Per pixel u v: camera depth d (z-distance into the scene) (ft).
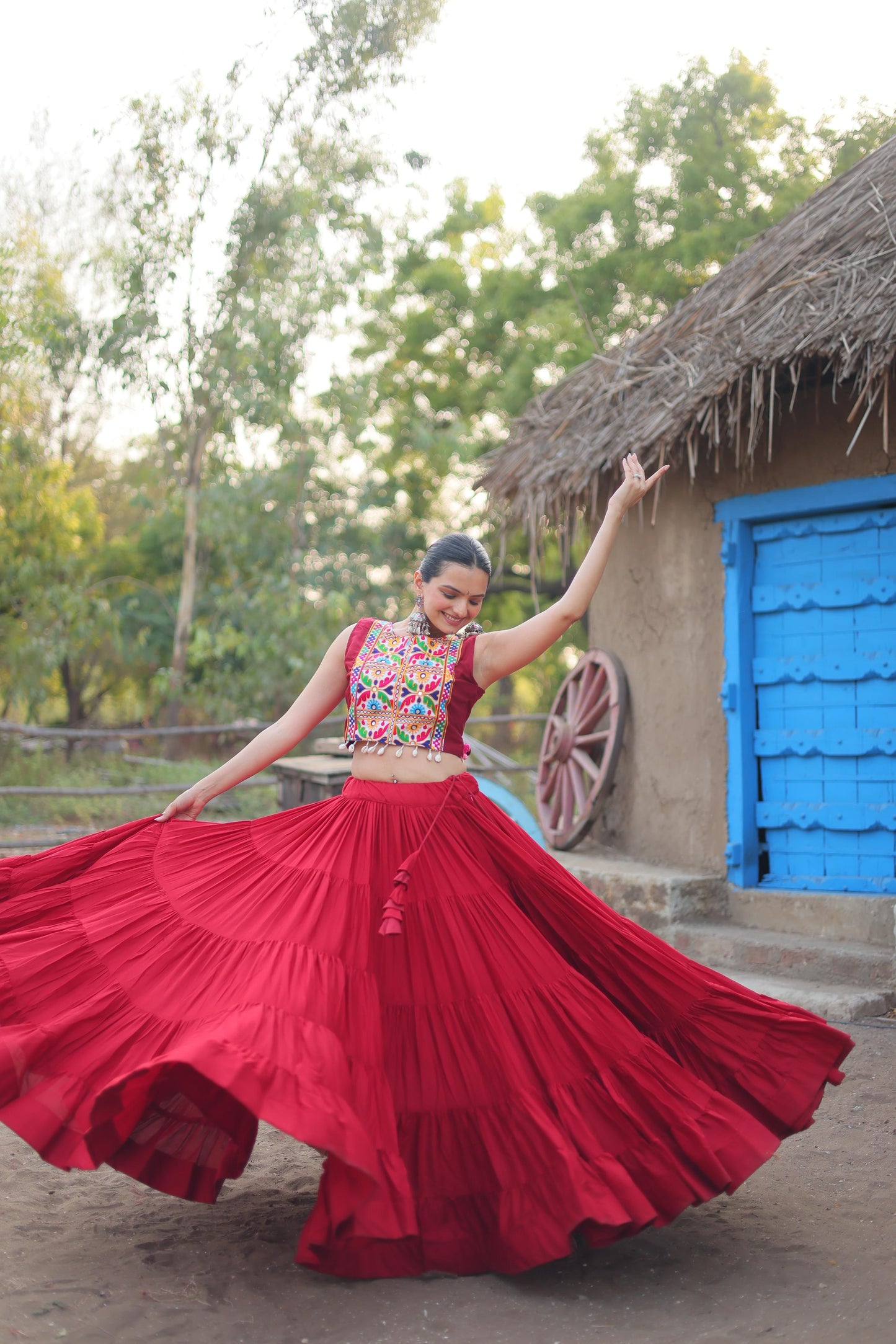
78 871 9.65
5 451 50.24
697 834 21.48
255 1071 7.10
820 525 20.06
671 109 53.16
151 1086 7.48
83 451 62.80
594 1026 8.71
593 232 54.90
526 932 9.01
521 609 71.36
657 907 20.30
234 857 9.33
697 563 21.75
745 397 19.34
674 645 22.16
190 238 48.78
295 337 51.34
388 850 9.02
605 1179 8.09
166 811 9.79
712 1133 8.59
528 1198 8.16
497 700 77.61
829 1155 11.36
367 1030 8.11
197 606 67.46
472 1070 8.46
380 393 68.08
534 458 23.21
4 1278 8.29
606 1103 8.51
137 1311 7.79
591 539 24.52
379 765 9.41
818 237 19.66
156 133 46.65
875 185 19.70
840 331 17.11
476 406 65.51
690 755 21.72
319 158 48.14
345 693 10.03
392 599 62.49
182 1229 9.34
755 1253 9.02
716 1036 9.40
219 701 56.13
